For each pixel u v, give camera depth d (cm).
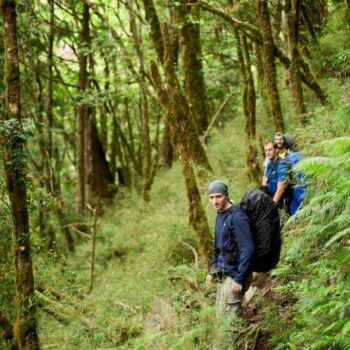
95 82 1816
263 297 578
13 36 590
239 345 537
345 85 877
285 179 686
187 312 606
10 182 572
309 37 1266
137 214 1382
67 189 2228
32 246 1035
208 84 1848
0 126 555
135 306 798
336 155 477
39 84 1580
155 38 937
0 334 723
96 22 1841
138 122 2325
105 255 1261
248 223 510
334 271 450
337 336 375
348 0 1132
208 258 753
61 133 2069
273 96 963
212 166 1275
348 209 440
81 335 714
